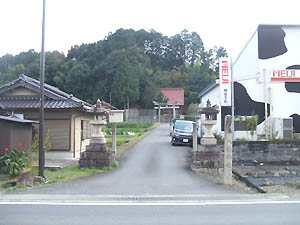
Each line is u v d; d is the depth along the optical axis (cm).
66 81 5450
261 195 866
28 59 5975
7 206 722
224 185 1026
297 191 916
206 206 735
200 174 1231
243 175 1190
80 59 6212
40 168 1064
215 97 2080
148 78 5881
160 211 683
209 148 1326
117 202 771
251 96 1792
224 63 1625
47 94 1664
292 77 1795
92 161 1308
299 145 1606
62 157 1622
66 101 1642
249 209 707
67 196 834
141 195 858
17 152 1109
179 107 5922
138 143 2347
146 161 1523
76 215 643
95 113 1316
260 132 1770
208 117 1389
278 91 1791
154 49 7544
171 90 6122
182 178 1144
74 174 1173
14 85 1680
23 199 795
